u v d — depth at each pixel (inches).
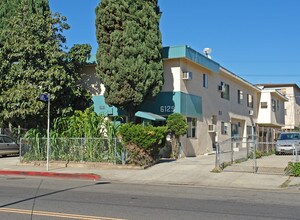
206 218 331.6
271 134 1517.0
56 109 900.6
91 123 800.3
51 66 896.9
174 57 920.9
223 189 531.2
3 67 896.9
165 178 636.1
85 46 963.3
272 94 1700.3
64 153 808.3
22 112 845.8
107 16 842.8
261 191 512.4
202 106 1077.1
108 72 847.1
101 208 373.1
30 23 919.7
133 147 736.3
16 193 471.2
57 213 347.3
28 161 836.6
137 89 834.2
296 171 622.2
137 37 832.3
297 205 400.2
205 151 1091.9
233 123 1371.8
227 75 1266.0
